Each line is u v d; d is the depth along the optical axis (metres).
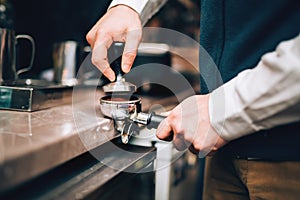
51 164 0.43
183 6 1.62
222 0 0.57
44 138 0.45
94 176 0.49
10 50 0.80
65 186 0.45
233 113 0.50
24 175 0.39
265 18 0.52
